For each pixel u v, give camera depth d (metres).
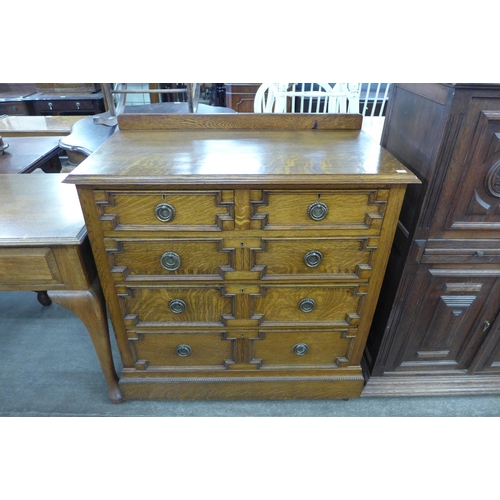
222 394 1.29
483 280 1.12
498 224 1.00
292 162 0.93
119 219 0.92
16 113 3.48
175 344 1.18
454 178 0.93
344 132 1.21
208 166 0.89
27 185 1.23
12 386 1.40
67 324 1.71
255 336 1.16
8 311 1.78
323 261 1.00
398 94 1.11
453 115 0.85
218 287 1.05
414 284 1.11
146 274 1.02
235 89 2.81
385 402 1.36
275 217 0.92
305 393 1.30
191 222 0.92
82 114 3.58
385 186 0.89
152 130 1.21
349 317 1.12
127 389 1.27
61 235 0.94
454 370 1.35
